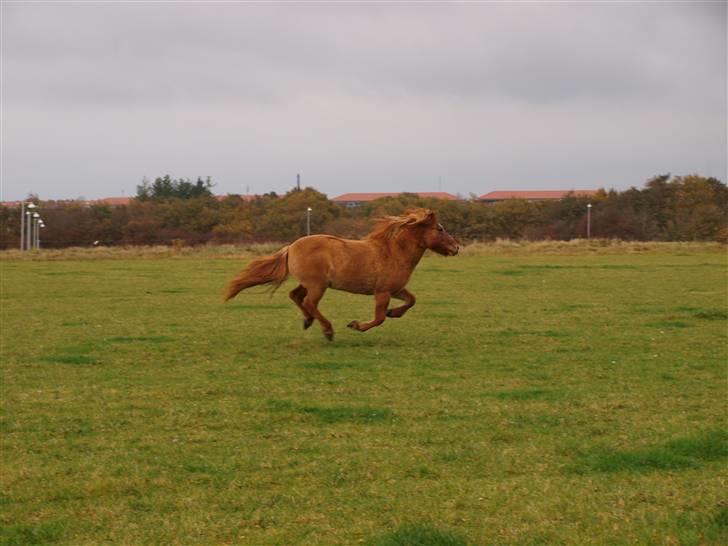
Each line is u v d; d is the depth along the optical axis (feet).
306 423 36.45
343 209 317.22
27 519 25.68
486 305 85.51
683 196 305.12
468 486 27.91
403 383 44.91
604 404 39.45
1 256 189.57
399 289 58.49
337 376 47.03
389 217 58.65
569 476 29.01
